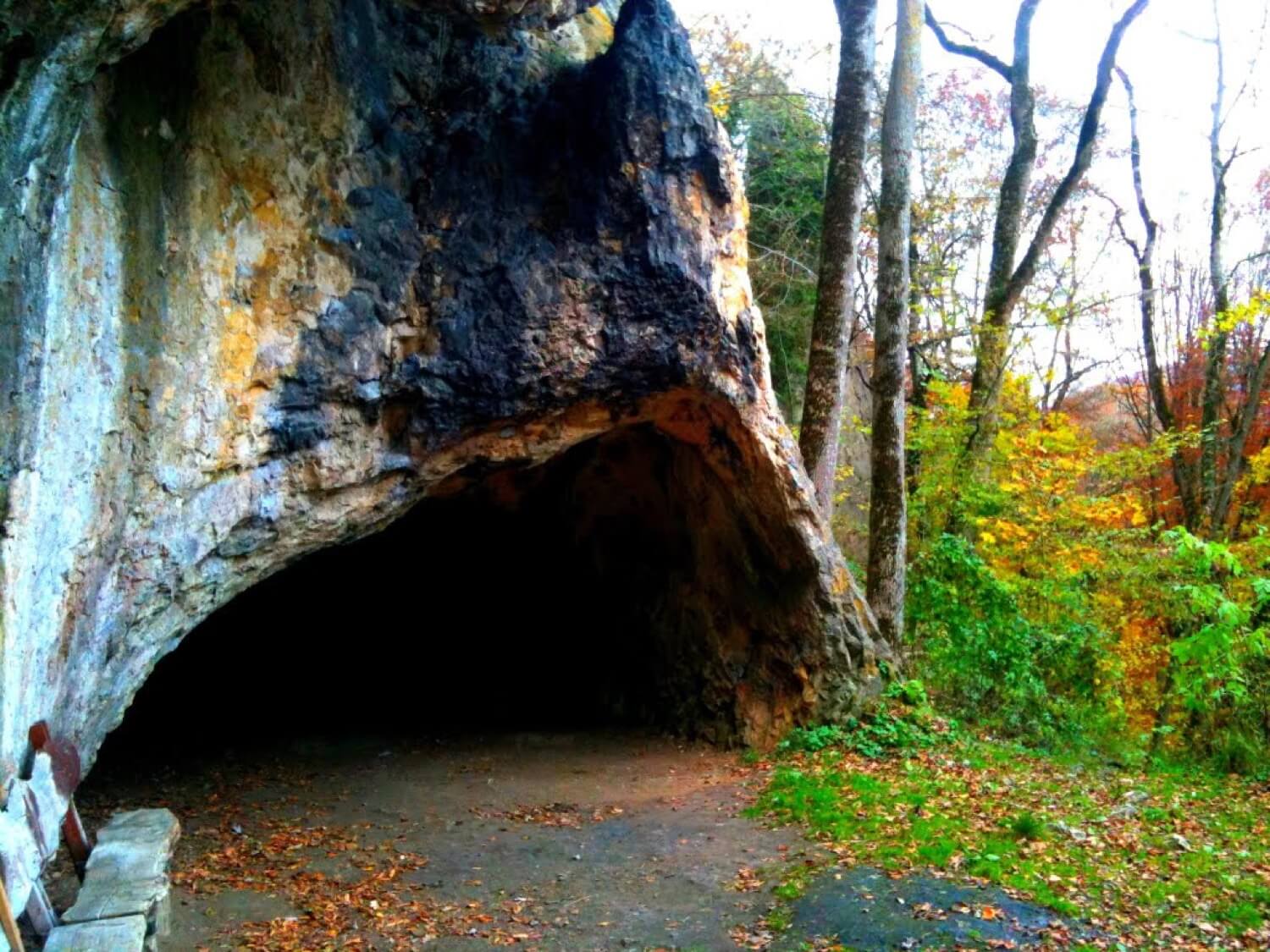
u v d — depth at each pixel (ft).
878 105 66.69
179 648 46.73
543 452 31.24
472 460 29.96
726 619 38.45
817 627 35.63
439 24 27.63
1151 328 65.67
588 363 29.84
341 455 25.86
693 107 30.14
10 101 13.84
